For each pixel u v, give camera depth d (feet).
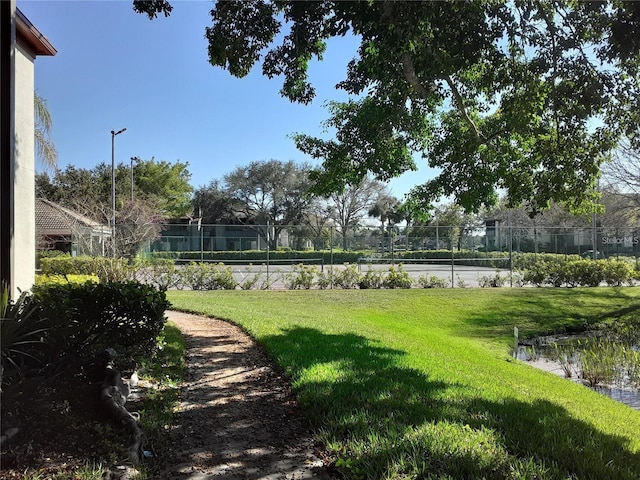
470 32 19.62
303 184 159.84
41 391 12.27
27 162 23.20
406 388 16.84
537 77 22.53
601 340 38.96
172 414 14.14
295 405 15.48
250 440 12.57
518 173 30.27
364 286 59.26
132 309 18.02
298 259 76.07
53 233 82.99
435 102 33.32
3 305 13.32
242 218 168.86
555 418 15.26
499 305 51.16
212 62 25.41
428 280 64.85
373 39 24.06
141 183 148.46
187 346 24.39
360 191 165.89
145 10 22.58
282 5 24.58
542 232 95.14
